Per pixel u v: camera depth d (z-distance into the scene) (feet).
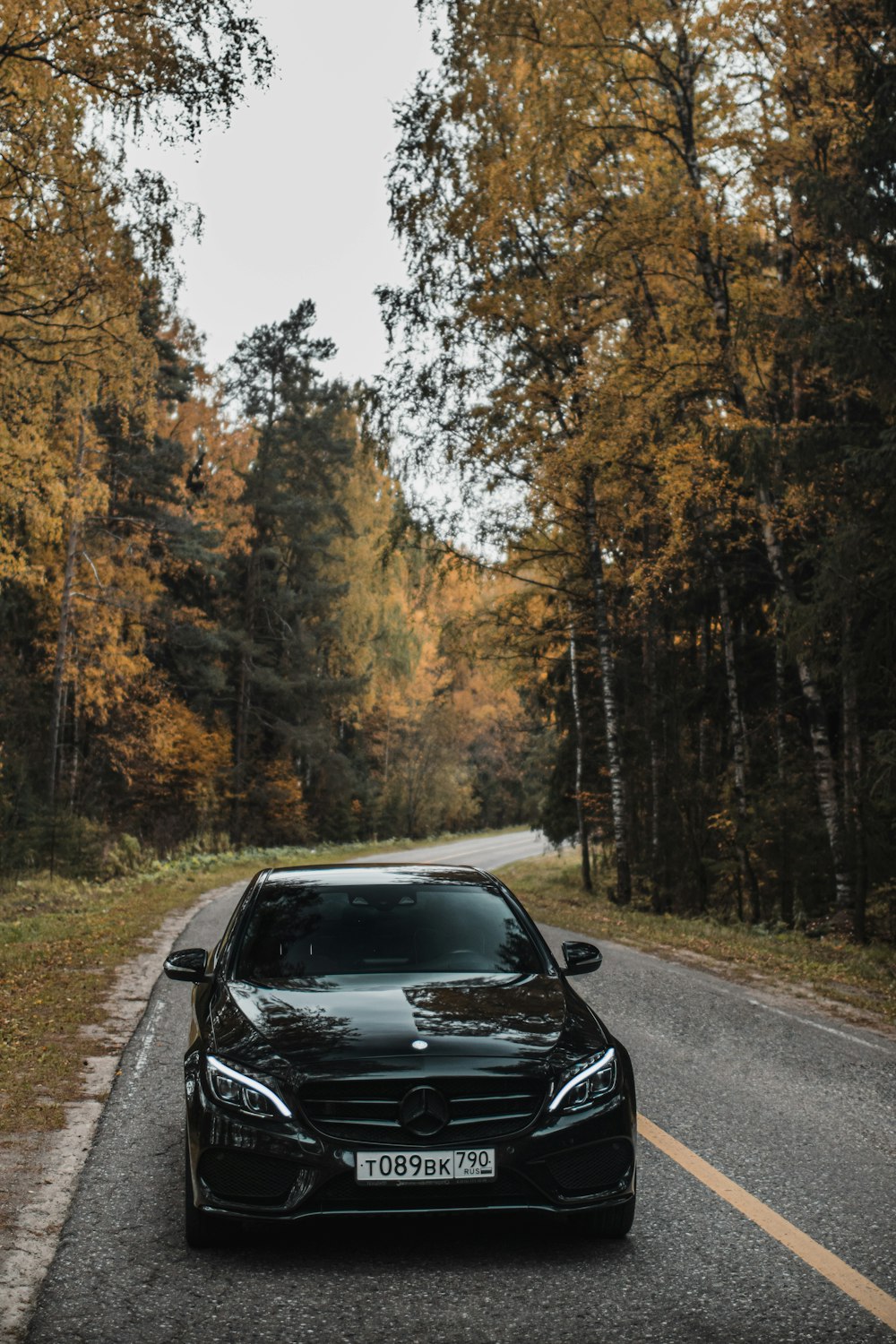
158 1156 18.35
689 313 55.36
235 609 172.14
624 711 92.43
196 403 150.30
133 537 116.26
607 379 55.72
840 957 46.93
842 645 49.60
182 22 39.50
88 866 90.27
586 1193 14.38
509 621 84.07
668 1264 13.93
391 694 216.13
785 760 68.64
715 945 50.21
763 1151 18.78
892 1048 27.53
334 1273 13.65
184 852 121.39
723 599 68.03
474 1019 15.56
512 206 59.88
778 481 50.06
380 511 180.34
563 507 72.43
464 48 58.23
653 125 56.08
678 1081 23.84
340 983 16.97
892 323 44.34
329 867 21.57
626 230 51.96
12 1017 30.42
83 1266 13.74
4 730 105.19
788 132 51.52
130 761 127.75
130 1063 25.30
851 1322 12.18
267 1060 14.53
